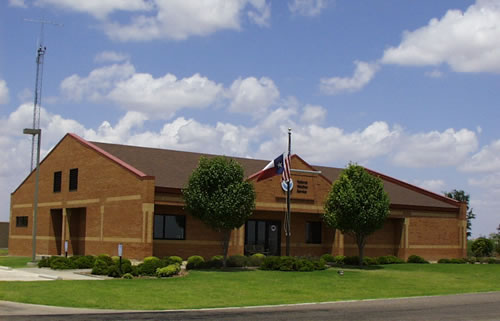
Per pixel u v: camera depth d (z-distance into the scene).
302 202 40.25
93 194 39.03
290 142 35.34
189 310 17.69
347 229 36.09
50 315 15.64
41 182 45.88
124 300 19.36
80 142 41.31
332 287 25.25
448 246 47.69
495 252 52.91
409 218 45.88
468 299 22.09
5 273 28.50
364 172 36.22
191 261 31.81
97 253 37.81
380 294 23.62
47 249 44.09
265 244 41.22
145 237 33.62
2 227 68.56
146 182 33.91
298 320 15.52
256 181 38.38
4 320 14.48
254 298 21.14
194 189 31.05
